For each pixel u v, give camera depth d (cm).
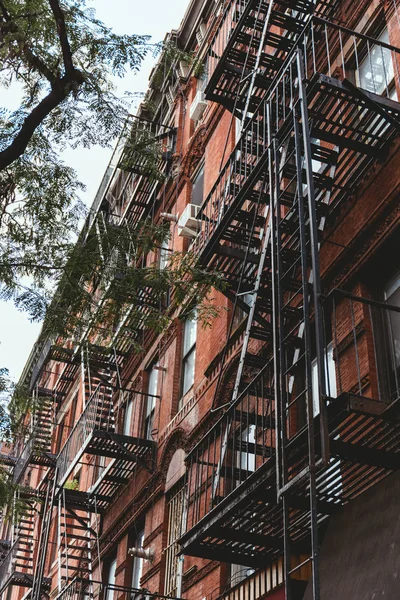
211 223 1574
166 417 1938
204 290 1379
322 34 1546
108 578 2102
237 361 1554
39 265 1234
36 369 3011
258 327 1339
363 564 859
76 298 1256
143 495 1948
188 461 1337
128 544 1984
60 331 1264
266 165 1280
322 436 831
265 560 1212
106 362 2392
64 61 1130
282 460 918
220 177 1532
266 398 1273
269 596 1152
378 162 1211
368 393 1089
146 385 2227
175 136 2500
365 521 919
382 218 1171
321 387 859
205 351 1792
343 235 1241
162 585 1664
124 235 1317
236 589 1260
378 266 1185
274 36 1686
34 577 2612
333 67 1485
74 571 2330
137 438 1948
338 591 866
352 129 1199
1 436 1338
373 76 1343
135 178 2655
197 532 1173
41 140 1288
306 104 1094
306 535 1118
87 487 2539
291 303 1323
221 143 2089
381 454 953
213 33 2339
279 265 1057
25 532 3173
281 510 1077
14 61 1224
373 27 1412
